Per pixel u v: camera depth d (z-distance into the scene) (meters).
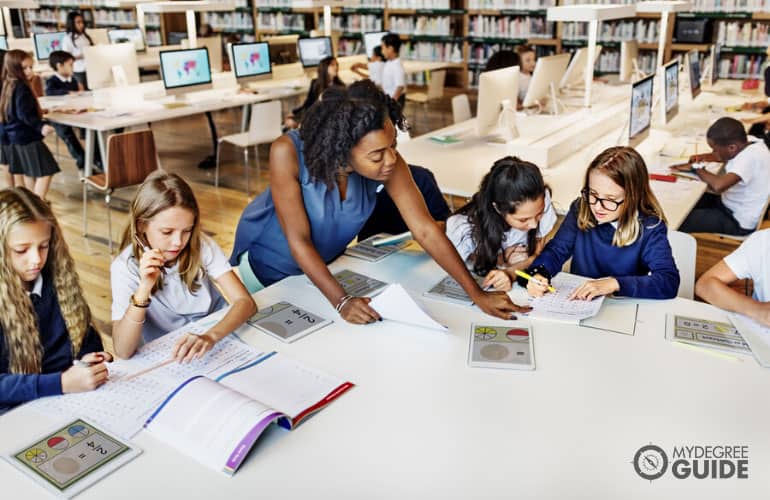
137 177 4.11
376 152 1.61
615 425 1.24
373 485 1.10
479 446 1.19
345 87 1.69
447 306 1.74
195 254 1.74
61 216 4.68
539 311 1.68
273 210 2.04
